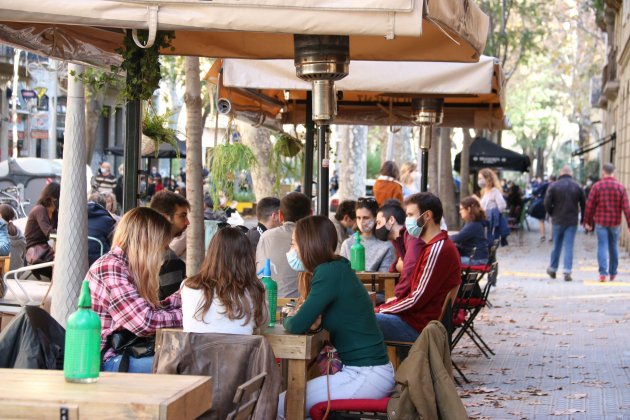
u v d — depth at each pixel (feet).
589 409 28.48
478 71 33.09
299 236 21.03
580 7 160.04
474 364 35.76
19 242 42.80
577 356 37.45
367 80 33.09
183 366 17.47
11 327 16.90
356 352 20.92
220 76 35.06
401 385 19.81
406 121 51.62
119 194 90.99
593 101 187.93
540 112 203.41
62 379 14.74
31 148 138.21
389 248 33.37
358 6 17.67
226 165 42.91
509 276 70.38
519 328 44.83
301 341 19.84
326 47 22.48
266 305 19.85
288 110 47.52
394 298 27.89
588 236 125.59
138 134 23.43
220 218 49.34
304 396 20.03
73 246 30.86
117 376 15.07
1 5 17.71
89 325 14.52
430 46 27.37
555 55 155.63
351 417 20.25
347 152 89.45
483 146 119.85
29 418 13.24
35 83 115.03
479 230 47.62
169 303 21.26
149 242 20.36
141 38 22.58
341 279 20.68
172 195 26.66
